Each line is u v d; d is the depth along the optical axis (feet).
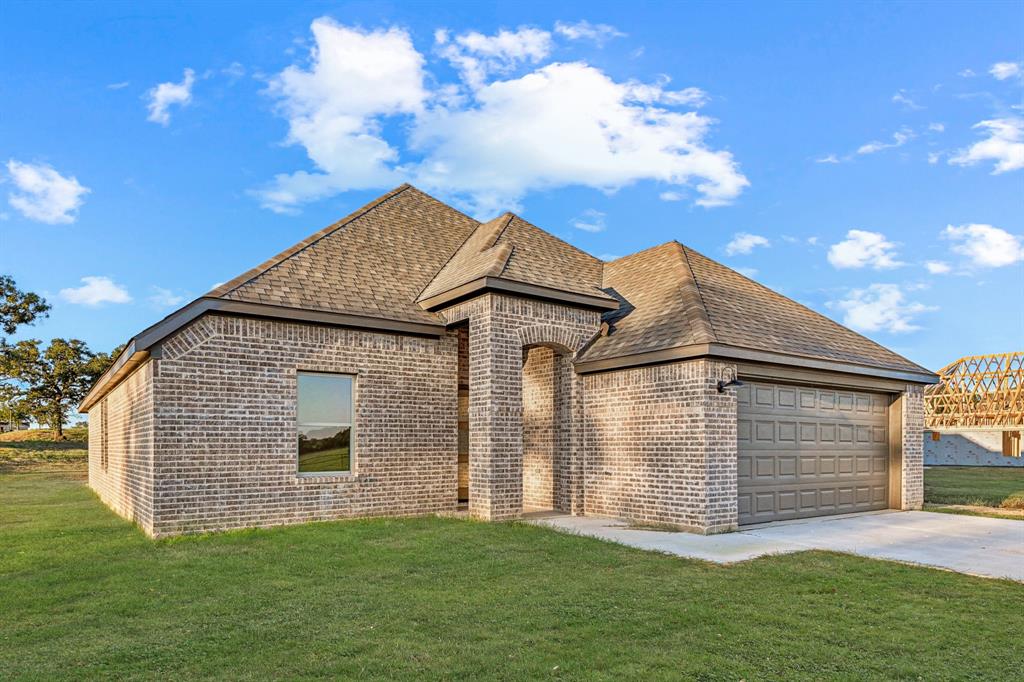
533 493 52.01
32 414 157.17
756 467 43.34
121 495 49.80
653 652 19.42
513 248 49.14
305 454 41.96
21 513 51.85
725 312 46.57
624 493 44.42
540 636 20.71
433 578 27.73
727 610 23.40
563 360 49.19
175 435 37.45
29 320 143.02
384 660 18.78
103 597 25.31
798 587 26.35
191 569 29.43
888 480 53.06
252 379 40.01
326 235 49.96
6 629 21.75
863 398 51.57
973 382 153.69
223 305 38.86
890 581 27.40
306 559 31.09
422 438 45.96
